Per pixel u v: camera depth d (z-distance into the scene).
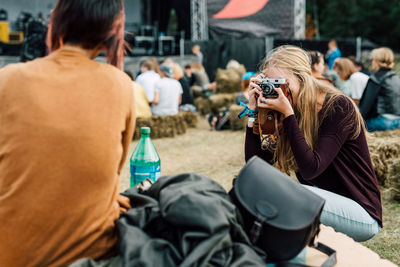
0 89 1.29
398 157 3.97
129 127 1.45
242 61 11.04
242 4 11.95
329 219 1.93
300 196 1.40
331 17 28.17
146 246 1.26
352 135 1.95
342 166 1.98
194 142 6.77
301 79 1.98
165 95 7.38
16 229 1.26
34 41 8.73
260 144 2.21
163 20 20.58
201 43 12.18
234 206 1.36
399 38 27.02
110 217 1.39
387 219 3.40
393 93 5.33
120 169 1.51
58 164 1.27
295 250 1.36
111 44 1.44
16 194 1.26
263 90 1.92
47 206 1.26
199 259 1.20
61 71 1.32
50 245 1.28
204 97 9.95
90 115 1.30
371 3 27.12
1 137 1.28
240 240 1.35
